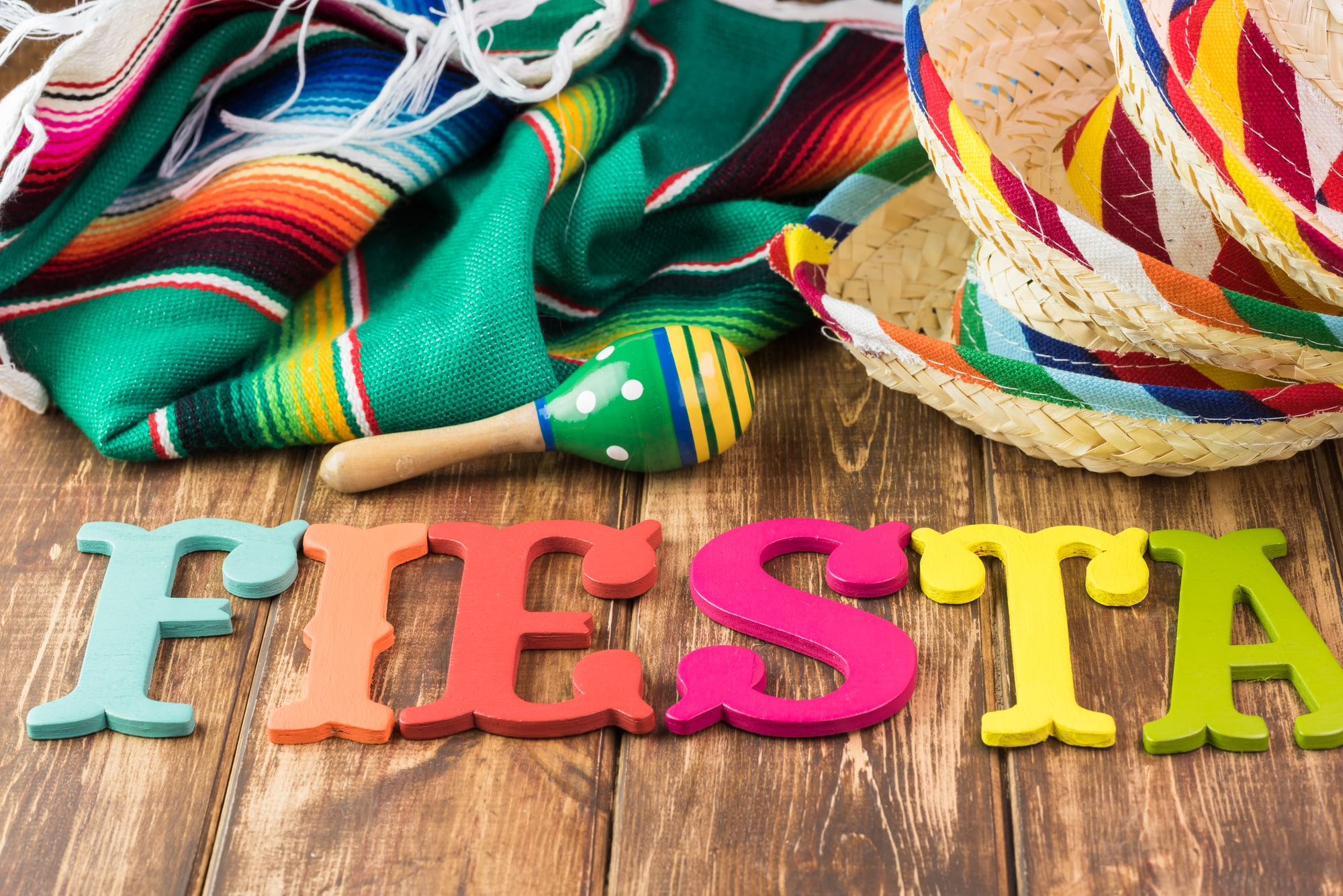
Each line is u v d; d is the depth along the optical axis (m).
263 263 1.03
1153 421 0.86
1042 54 1.03
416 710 0.80
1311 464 0.96
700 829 0.75
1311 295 0.91
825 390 1.06
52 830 0.76
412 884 0.73
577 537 0.91
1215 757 0.77
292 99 1.07
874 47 1.27
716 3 1.27
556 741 0.80
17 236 0.99
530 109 1.13
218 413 0.98
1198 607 0.84
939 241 1.10
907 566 0.89
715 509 0.96
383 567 0.90
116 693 0.81
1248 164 0.76
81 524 0.96
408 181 1.09
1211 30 0.84
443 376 0.98
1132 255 0.78
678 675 0.82
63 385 1.01
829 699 0.79
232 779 0.78
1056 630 0.83
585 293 1.11
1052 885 0.72
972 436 1.01
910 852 0.74
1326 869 0.72
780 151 1.17
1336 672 0.80
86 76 0.98
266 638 0.87
